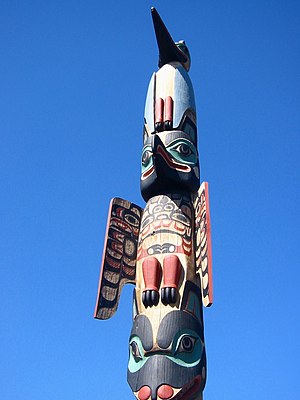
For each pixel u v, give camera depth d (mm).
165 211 11891
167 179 12195
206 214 11023
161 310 10594
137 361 10336
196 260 11250
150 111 13523
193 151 12891
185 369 9961
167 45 14414
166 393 9648
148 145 12758
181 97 13508
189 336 10375
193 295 10922
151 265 11094
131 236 12234
